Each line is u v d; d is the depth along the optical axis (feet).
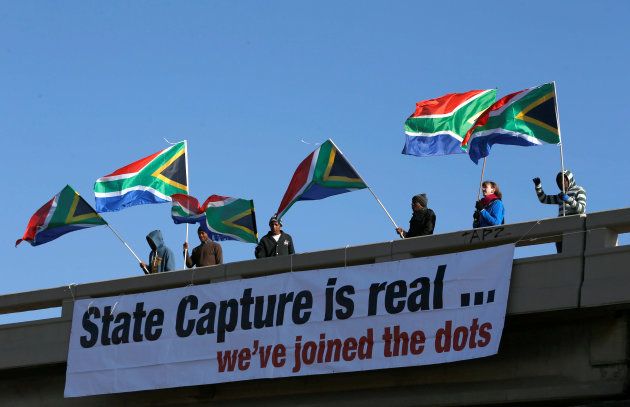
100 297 77.77
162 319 74.13
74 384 75.97
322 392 70.33
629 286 59.47
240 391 73.31
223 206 81.00
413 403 66.59
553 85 71.46
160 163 87.92
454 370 65.92
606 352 61.46
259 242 75.66
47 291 80.12
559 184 68.95
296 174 77.20
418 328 64.90
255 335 70.38
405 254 67.51
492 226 65.26
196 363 72.02
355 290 67.62
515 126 71.77
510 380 64.08
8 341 80.84
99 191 86.48
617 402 61.00
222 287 72.43
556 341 63.16
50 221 85.66
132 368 74.33
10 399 82.58
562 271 61.67
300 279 69.67
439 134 77.15
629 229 61.72
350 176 75.92
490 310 62.80
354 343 66.85
